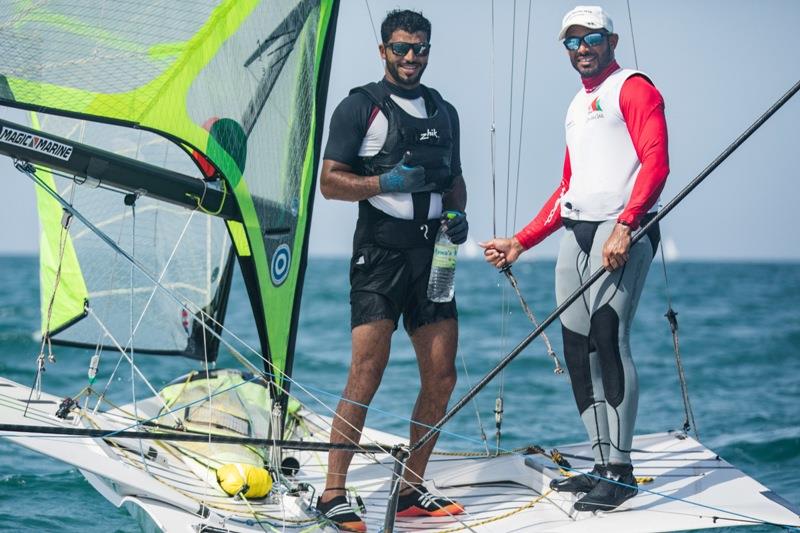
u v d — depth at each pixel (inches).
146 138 433.4
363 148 366.0
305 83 382.0
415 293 370.0
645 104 351.9
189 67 325.4
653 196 348.8
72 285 434.6
